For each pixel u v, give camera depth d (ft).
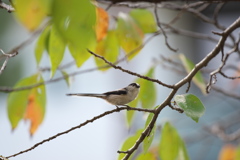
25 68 39.34
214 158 56.44
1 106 51.21
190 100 20.06
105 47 27.81
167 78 67.15
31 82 29.35
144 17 29.43
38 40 24.76
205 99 59.21
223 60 28.81
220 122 50.34
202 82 28.58
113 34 27.48
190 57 69.21
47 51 25.17
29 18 9.32
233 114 51.29
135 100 30.60
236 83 42.55
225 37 25.39
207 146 53.88
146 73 30.35
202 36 38.06
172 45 69.26
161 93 67.00
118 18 26.37
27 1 9.22
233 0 26.30
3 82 37.29
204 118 57.88
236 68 41.68
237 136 46.75
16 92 29.07
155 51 67.87
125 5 29.63
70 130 23.02
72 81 31.27
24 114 29.37
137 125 65.92
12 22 31.40
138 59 67.72
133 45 26.35
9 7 23.27
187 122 57.16
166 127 27.48
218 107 58.70
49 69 29.89
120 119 70.03
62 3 9.46
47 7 9.37
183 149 27.27
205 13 64.64
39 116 29.66
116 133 71.10
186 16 67.67
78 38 9.97
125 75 68.90
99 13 23.30
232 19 65.31
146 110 22.86
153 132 22.67
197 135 52.70
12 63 38.22
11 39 34.83
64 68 32.32
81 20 9.80
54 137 22.61
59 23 9.66
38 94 29.55
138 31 26.68
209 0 26.91
